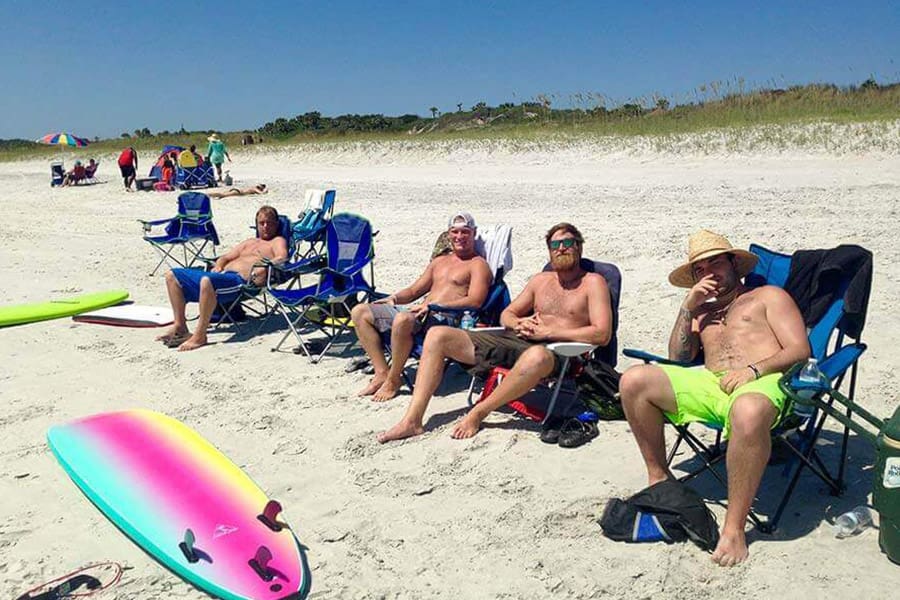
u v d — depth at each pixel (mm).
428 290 5996
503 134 24672
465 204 13602
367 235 6922
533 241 9953
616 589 3193
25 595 3324
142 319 7594
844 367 3432
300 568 3348
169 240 9734
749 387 3457
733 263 4035
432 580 3348
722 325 3939
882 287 6871
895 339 5711
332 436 4848
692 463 4270
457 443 4645
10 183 25750
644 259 8500
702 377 3740
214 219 14133
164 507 3738
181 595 3297
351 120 44156
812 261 4086
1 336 7344
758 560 3312
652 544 3482
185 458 4184
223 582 3258
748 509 3354
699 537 3422
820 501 3748
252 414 5250
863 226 9109
